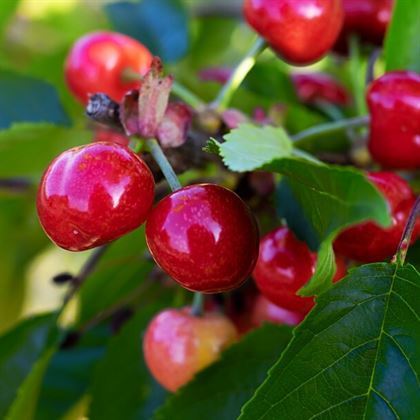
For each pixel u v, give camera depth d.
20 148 0.54
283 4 0.49
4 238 0.60
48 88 0.55
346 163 0.51
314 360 0.43
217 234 0.43
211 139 0.43
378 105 0.48
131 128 0.46
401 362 0.42
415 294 0.43
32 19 0.70
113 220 0.43
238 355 0.48
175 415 0.48
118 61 0.53
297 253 0.46
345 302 0.43
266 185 0.49
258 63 0.57
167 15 0.61
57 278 0.54
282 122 0.54
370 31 0.54
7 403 0.52
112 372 0.52
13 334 0.52
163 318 0.49
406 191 0.45
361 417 0.42
